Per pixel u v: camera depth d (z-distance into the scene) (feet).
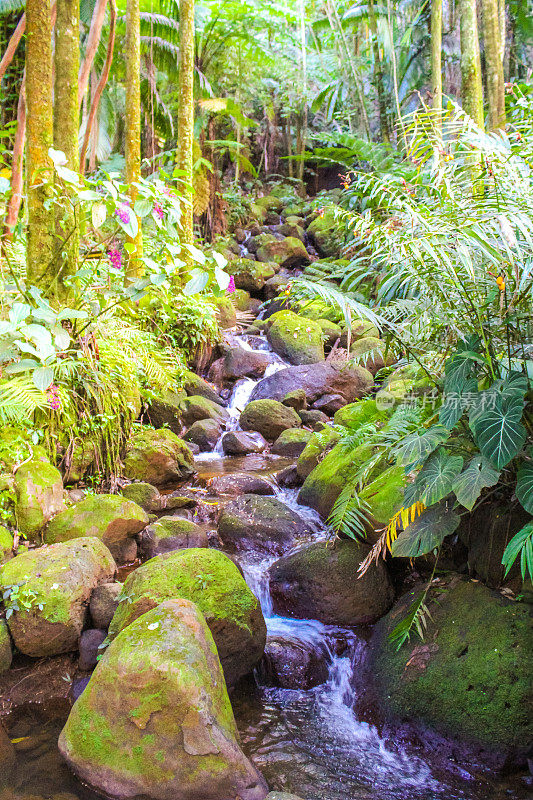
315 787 7.11
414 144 9.11
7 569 9.18
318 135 29.76
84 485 13.25
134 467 14.44
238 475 14.98
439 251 7.18
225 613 8.62
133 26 19.39
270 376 22.09
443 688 7.77
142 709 6.84
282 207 43.34
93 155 30.48
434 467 8.13
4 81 25.53
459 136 8.90
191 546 11.82
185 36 22.65
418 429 8.48
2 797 6.76
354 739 8.05
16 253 14.78
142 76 34.37
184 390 20.86
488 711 7.39
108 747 6.92
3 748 7.54
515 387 7.47
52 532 10.83
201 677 7.02
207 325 22.99
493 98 19.44
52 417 12.26
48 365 10.69
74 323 12.80
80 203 12.19
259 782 6.91
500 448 7.27
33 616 8.75
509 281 7.75
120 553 11.24
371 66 40.11
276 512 12.51
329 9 37.14
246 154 46.55
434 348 9.19
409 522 8.87
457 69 36.27
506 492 8.82
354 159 29.91
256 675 9.30
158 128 37.27
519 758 7.19
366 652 9.21
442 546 9.70
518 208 7.41
